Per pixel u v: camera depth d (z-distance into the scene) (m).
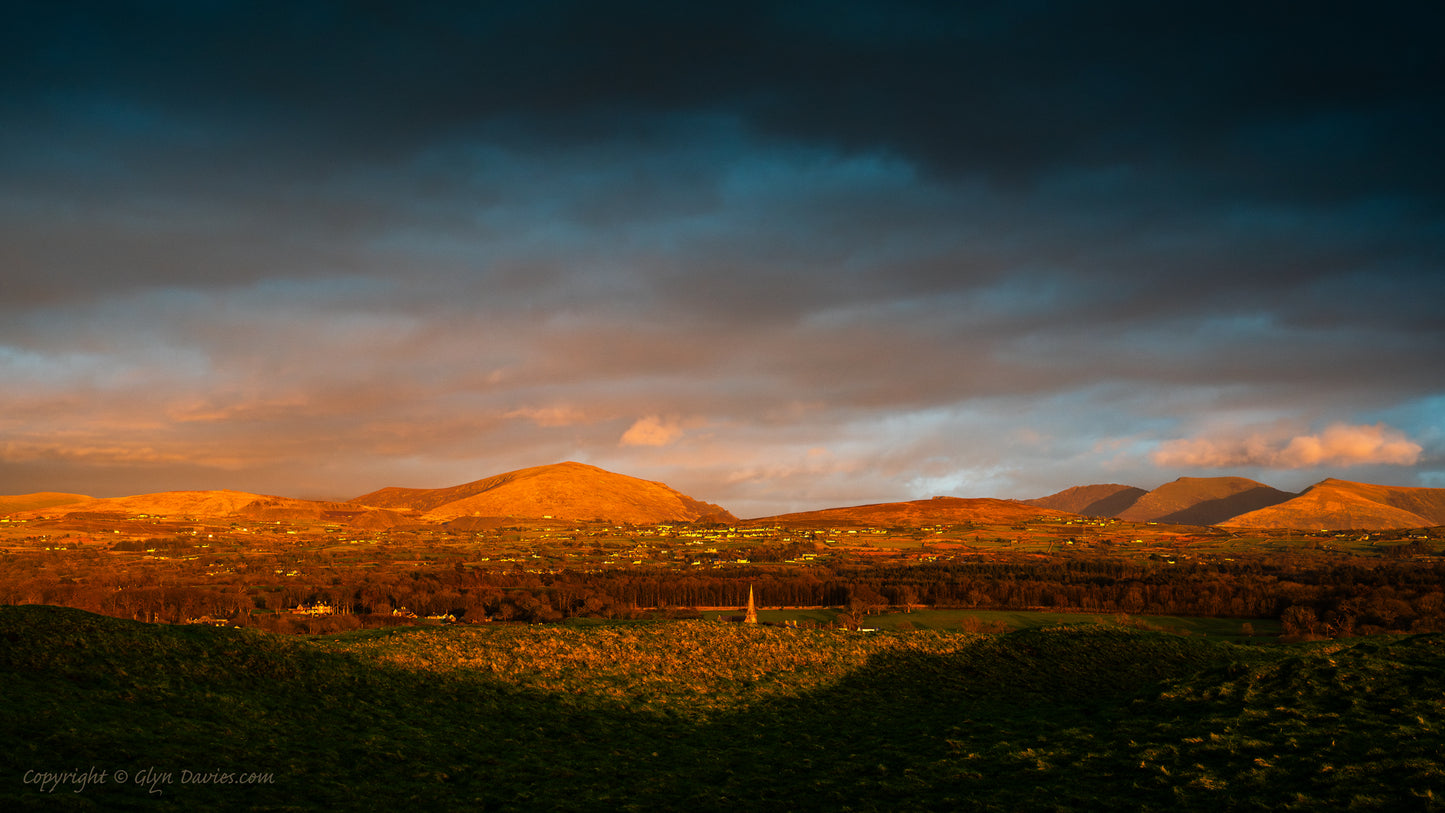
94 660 46.19
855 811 37.19
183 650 51.31
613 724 54.44
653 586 188.12
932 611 162.75
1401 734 37.09
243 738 41.22
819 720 57.44
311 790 36.50
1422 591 168.38
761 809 38.38
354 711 49.16
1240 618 151.88
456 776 41.44
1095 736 45.00
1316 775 34.78
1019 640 80.19
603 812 37.78
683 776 43.97
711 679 67.44
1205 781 36.00
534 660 67.75
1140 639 80.38
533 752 46.91
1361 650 49.53
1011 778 40.22
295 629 134.88
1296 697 44.31
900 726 54.84
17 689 40.22
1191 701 47.59
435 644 69.50
